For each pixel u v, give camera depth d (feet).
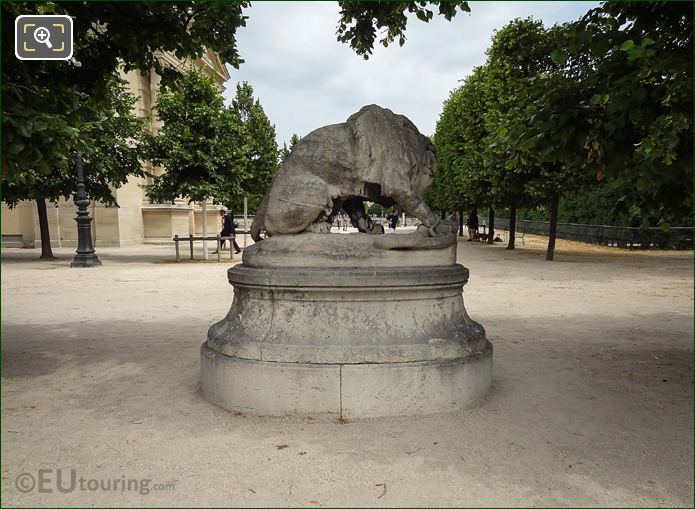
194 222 91.56
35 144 14.12
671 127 11.23
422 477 10.07
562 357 18.63
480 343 14.23
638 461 10.78
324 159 14.75
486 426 12.41
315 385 12.64
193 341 21.34
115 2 17.94
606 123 13.56
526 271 45.32
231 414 13.19
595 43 12.91
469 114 62.95
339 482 9.88
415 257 13.89
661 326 23.80
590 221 83.82
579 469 10.42
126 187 78.23
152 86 79.66
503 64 51.24
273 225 14.48
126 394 14.84
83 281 39.86
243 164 56.13
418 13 22.57
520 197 56.18
